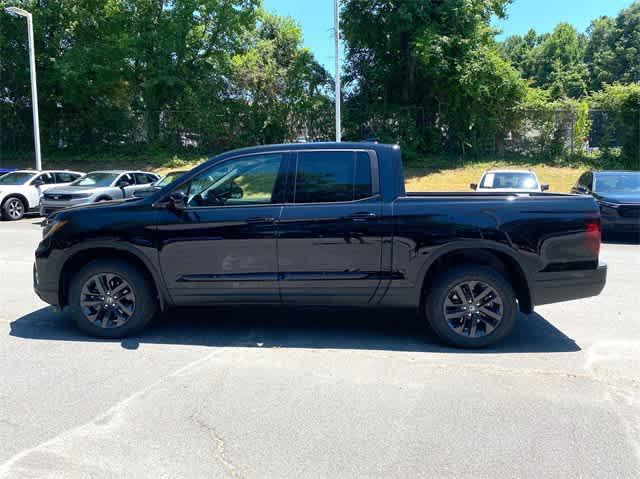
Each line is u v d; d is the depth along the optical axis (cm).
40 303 645
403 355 473
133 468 290
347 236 485
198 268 500
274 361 455
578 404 372
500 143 2509
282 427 337
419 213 482
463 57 2303
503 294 482
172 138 2766
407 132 2492
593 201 488
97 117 2817
